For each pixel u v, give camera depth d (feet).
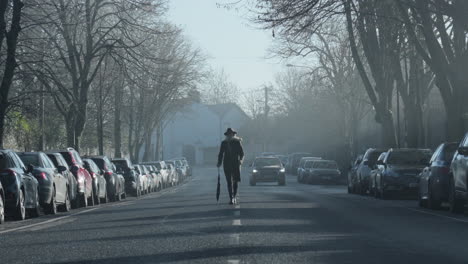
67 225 64.08
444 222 62.69
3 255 42.11
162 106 270.46
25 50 135.64
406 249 42.78
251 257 38.96
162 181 194.49
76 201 98.22
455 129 109.60
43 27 136.26
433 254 40.47
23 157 82.74
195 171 383.45
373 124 255.29
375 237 49.65
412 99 145.69
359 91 216.13
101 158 123.85
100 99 182.29
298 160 306.35
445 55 117.91
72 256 40.91
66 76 164.35
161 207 91.50
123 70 148.46
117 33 169.89
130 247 44.62
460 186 71.26
